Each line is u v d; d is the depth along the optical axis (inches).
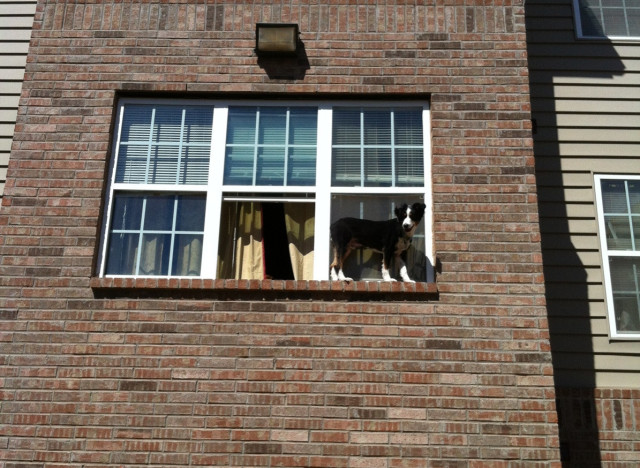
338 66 294.0
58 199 273.7
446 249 263.9
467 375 246.1
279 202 284.2
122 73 293.3
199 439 239.9
